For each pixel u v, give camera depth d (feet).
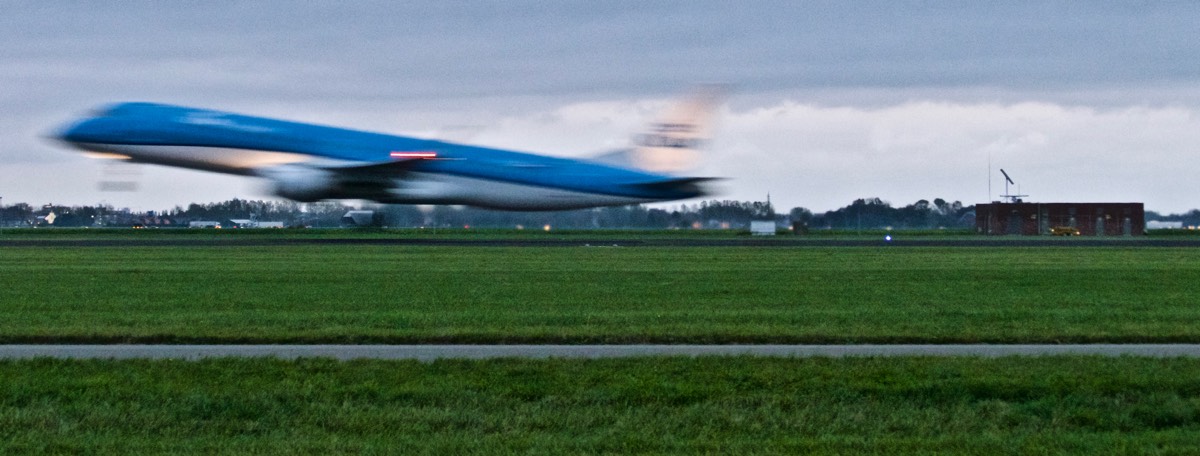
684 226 435.53
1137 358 58.39
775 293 106.83
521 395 48.60
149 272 136.67
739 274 135.13
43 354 63.00
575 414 44.73
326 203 272.72
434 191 278.46
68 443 39.78
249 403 46.19
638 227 412.36
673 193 298.35
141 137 261.44
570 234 331.98
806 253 194.59
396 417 44.16
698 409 45.60
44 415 44.29
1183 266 153.48
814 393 48.85
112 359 58.59
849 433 41.91
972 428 42.65
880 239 291.58
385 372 54.13
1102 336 69.46
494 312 86.63
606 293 106.63
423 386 50.24
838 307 91.66
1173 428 42.68
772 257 179.32
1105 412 44.93
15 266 149.18
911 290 110.73
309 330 73.20
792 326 75.31
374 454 38.32
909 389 49.01
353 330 73.05
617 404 46.55
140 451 38.73
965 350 63.87
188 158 264.52
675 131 306.35
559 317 81.97
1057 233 391.65
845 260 170.09
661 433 41.78
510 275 132.67
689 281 123.13
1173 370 54.13
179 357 61.26
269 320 79.82
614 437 40.91
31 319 80.69
